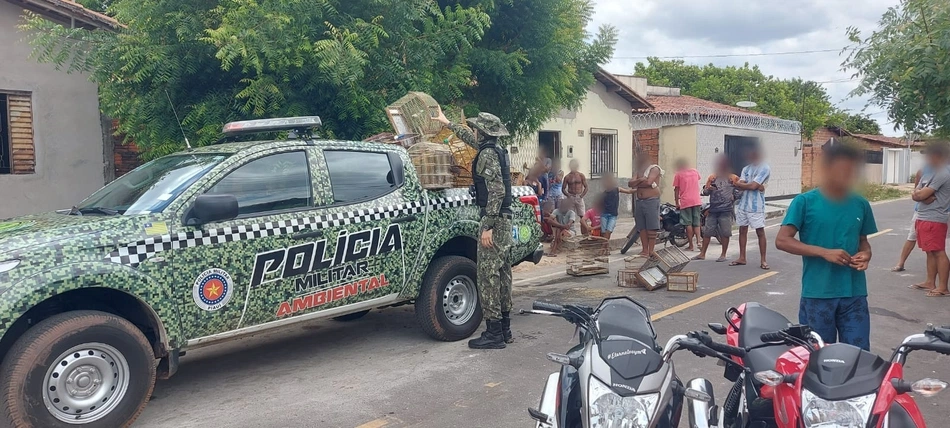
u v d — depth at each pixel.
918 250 12.62
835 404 2.59
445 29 9.66
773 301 8.35
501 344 6.54
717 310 7.94
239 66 8.73
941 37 7.49
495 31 11.48
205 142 8.62
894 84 8.20
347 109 8.77
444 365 6.06
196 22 8.37
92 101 10.86
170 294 4.82
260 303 5.30
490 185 6.32
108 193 5.65
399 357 6.35
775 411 3.10
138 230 4.75
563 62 11.66
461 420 4.80
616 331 3.52
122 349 4.58
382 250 6.08
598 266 10.59
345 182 6.02
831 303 4.38
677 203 13.15
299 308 5.54
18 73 10.07
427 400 5.21
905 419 2.90
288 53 8.20
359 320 7.89
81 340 4.40
